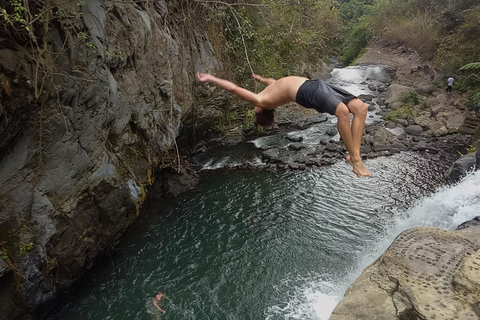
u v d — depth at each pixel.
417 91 24.06
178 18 14.15
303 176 14.80
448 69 24.55
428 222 10.79
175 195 13.31
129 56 10.13
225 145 17.86
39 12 6.89
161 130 12.45
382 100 23.94
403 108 21.92
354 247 10.39
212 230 11.26
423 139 18.17
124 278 9.26
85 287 8.92
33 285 7.42
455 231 6.62
